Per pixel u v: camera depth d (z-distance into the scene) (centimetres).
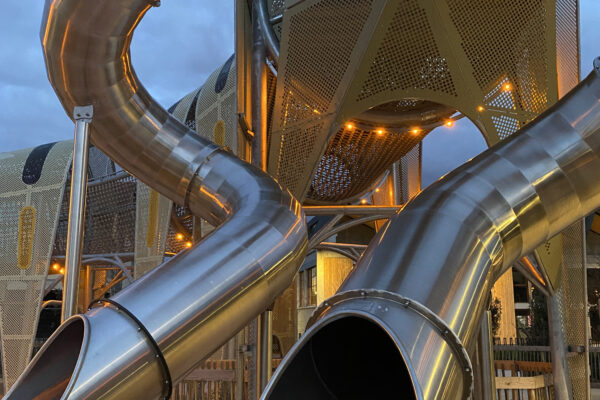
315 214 685
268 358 566
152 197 1417
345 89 511
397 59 509
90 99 381
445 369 207
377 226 998
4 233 1822
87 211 1959
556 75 525
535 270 623
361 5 505
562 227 331
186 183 427
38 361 253
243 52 581
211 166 421
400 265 250
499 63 511
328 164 796
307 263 2459
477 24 504
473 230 279
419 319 220
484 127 503
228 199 398
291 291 1456
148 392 249
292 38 545
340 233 1877
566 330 620
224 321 287
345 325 249
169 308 262
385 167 858
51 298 3459
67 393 216
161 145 425
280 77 546
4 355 1734
